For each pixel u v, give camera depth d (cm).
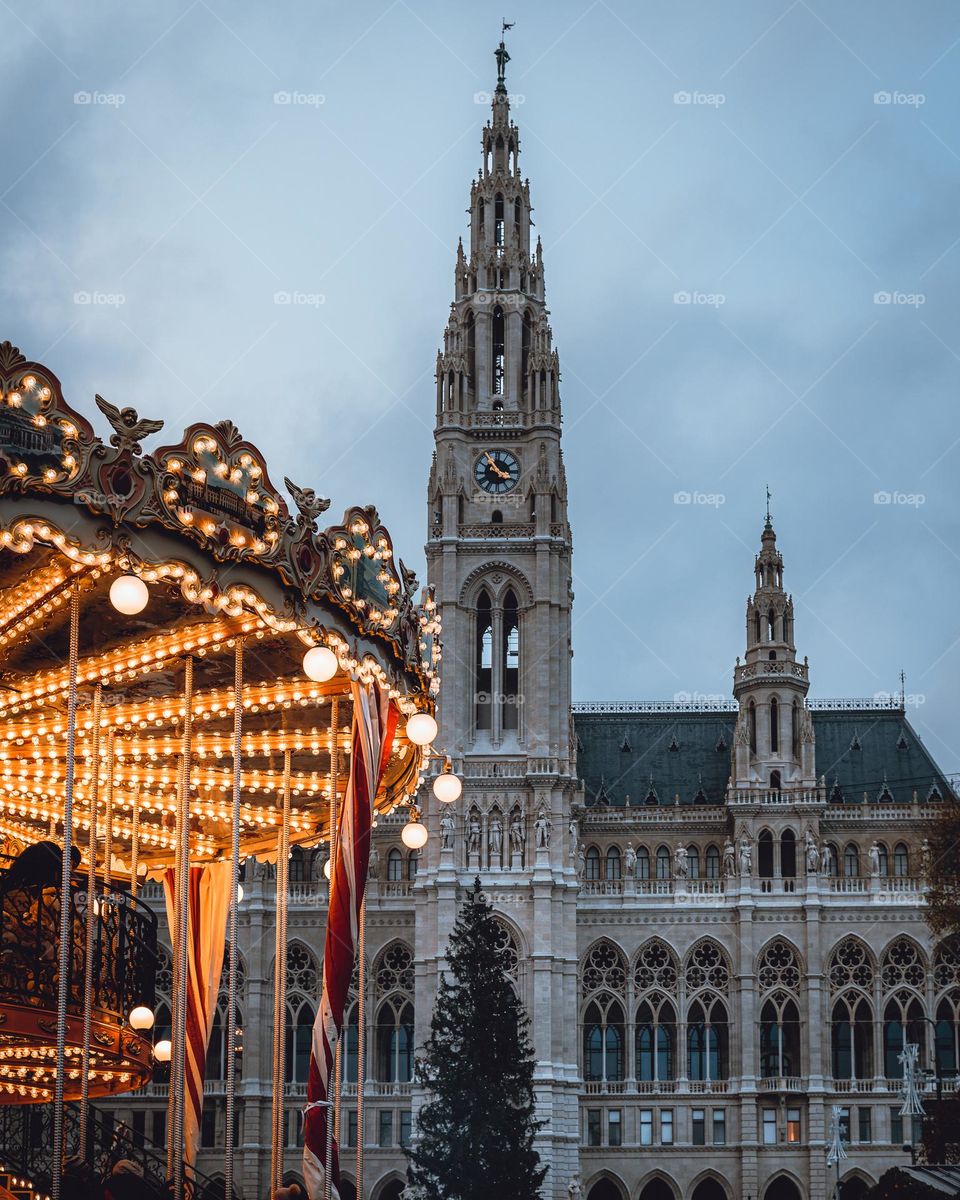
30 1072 4369
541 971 11225
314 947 11688
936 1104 8569
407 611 4247
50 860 3891
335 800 4306
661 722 13000
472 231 13025
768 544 12438
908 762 12619
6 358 3322
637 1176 11269
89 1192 3484
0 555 3594
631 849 11844
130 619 4003
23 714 4622
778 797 11906
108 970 4097
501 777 11656
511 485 12238
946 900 9169
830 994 11506
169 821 5328
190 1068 4891
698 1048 11575
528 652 11888
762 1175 11225
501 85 13488
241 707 4059
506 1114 9406
